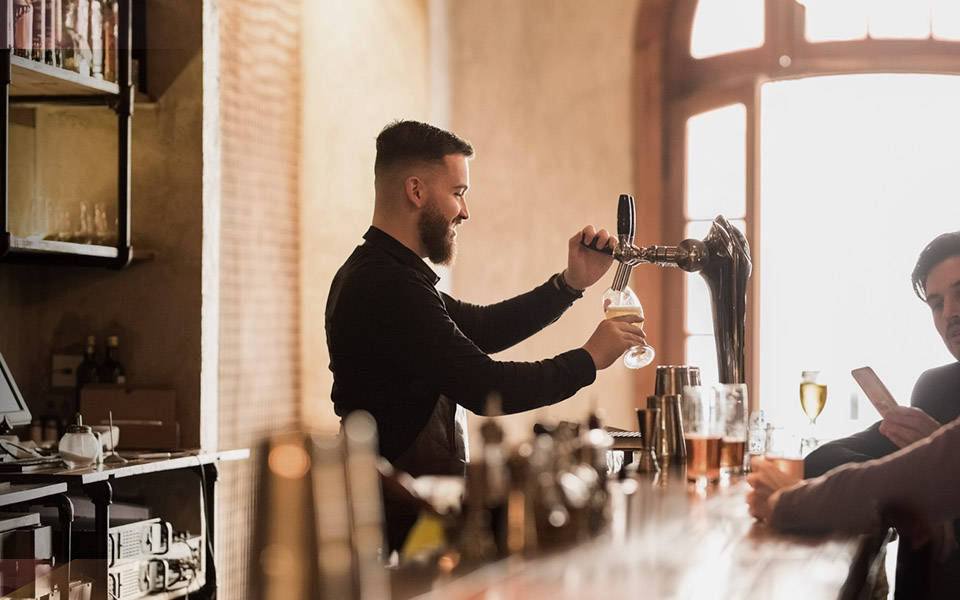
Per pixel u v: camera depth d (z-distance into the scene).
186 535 3.60
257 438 0.84
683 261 2.22
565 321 5.06
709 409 2.04
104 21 3.42
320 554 0.83
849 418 4.78
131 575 3.10
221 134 4.49
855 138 4.91
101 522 2.85
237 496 4.04
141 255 3.64
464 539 1.30
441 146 2.30
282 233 4.89
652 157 5.18
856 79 4.91
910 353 4.78
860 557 1.31
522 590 1.06
